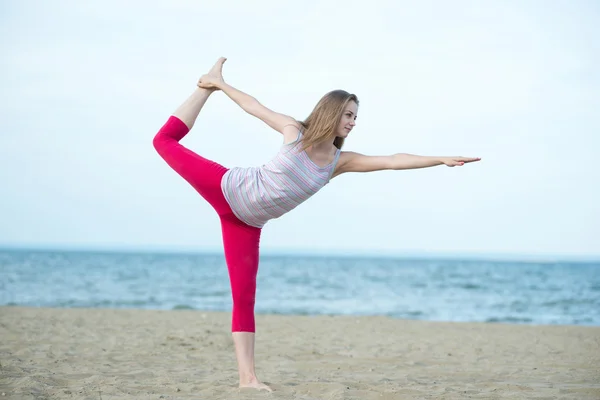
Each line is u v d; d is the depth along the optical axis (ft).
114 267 167.73
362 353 23.17
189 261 248.52
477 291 95.20
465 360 21.71
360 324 34.91
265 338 27.32
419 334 30.50
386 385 15.70
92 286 87.30
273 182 12.84
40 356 19.61
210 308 58.65
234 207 13.20
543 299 78.95
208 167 13.23
